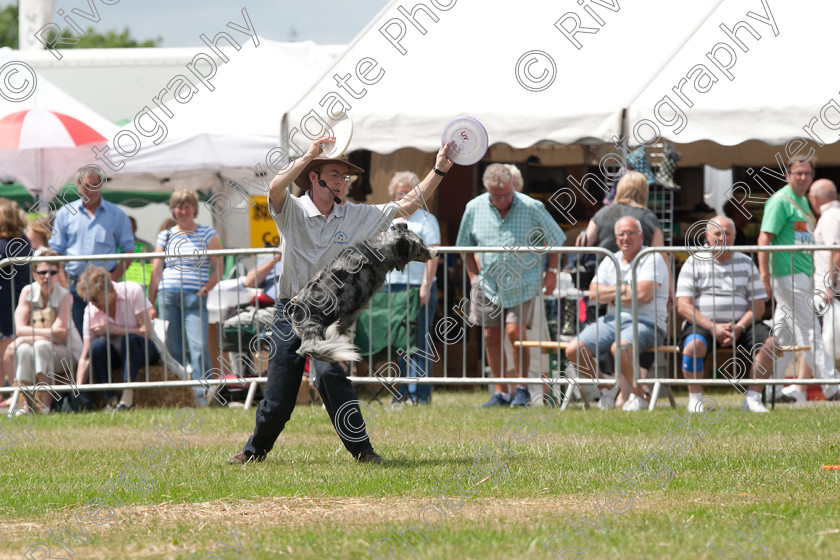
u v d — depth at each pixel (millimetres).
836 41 24766
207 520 11648
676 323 24297
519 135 25578
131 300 25266
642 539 10031
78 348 25750
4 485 14312
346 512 11906
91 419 22312
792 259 22750
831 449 15922
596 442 17422
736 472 13922
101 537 10969
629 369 23703
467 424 20359
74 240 26812
